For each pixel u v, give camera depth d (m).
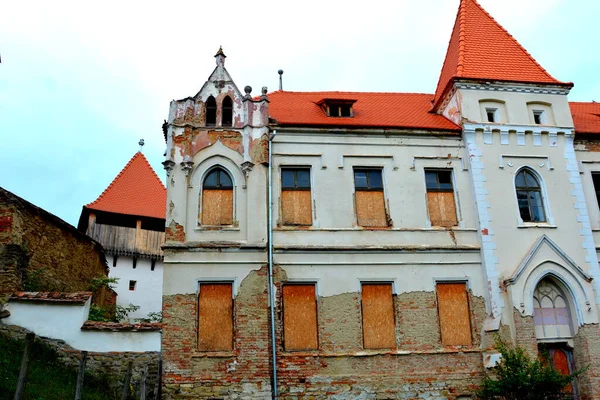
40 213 19.91
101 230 35.47
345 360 17.23
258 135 19.22
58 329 16.33
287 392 16.72
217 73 20.05
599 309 18.70
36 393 13.27
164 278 17.16
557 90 21.20
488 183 19.67
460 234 19.20
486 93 20.78
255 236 17.97
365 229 18.72
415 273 18.47
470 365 17.73
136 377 16.06
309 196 19.08
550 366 16.73
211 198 18.50
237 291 17.34
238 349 16.77
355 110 22.19
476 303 18.41
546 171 20.25
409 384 17.28
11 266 17.28
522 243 19.11
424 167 19.92
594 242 19.94
